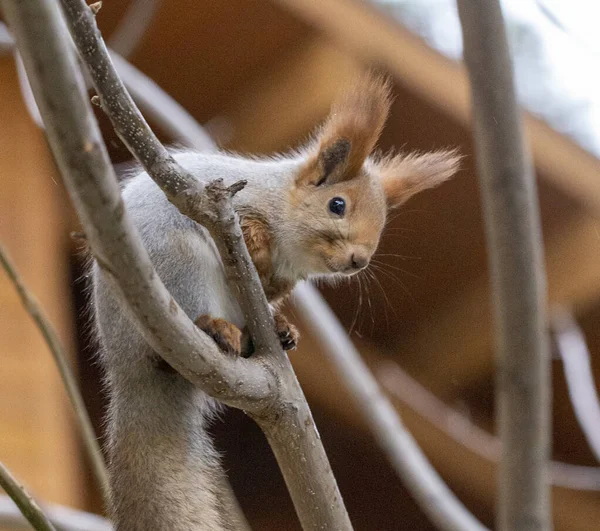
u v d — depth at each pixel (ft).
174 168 7.08
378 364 8.32
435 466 8.29
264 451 8.45
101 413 8.24
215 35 8.11
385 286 8.30
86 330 8.23
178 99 8.27
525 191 7.43
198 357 7.08
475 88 7.45
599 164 8.23
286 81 8.13
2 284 7.95
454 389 8.39
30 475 7.85
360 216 7.70
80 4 6.98
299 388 7.22
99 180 6.88
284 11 8.03
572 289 8.28
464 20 7.45
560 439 8.54
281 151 8.19
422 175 7.88
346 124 7.72
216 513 7.39
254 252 7.62
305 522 7.23
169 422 7.43
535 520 7.36
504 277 7.43
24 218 8.03
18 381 7.91
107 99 7.03
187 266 7.43
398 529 8.47
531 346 7.41
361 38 8.05
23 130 8.10
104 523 7.48
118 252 6.95
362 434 8.33
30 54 6.49
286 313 8.25
